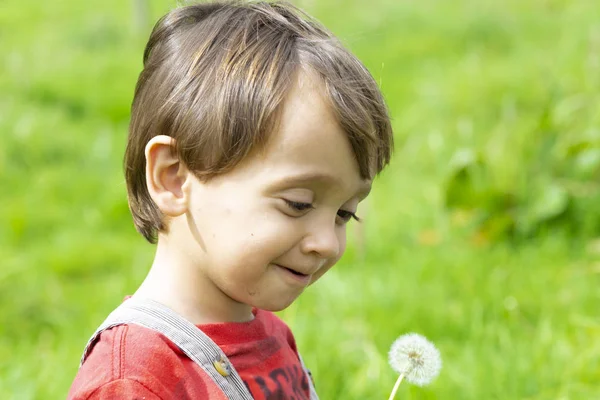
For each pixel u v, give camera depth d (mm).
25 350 5652
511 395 4555
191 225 2482
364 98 2453
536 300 5801
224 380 2449
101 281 6992
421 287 6055
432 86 10695
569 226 6949
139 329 2439
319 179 2352
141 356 2381
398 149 9469
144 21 14523
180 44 2609
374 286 6059
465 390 4582
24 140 9867
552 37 12547
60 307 6434
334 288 6062
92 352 2467
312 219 2400
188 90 2480
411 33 13500
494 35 12977
